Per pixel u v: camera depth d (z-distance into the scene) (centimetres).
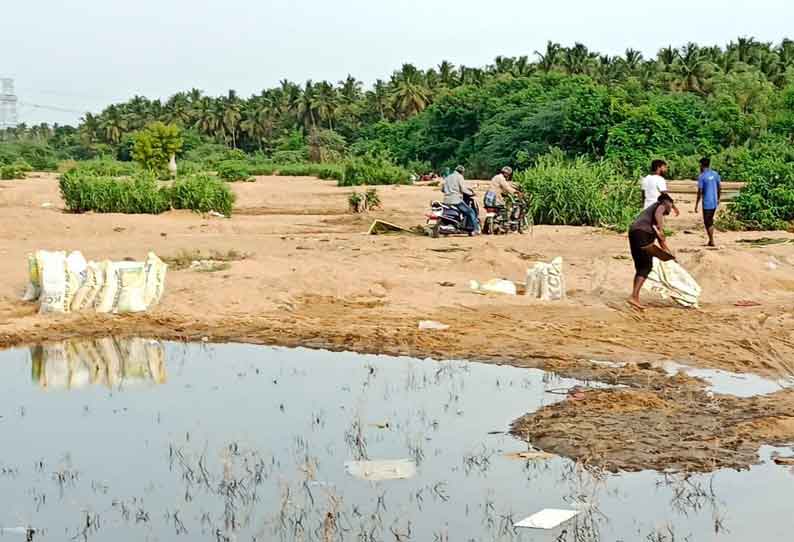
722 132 6400
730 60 9225
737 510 617
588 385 927
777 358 1021
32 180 5678
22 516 623
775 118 6788
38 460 736
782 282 1479
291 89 12000
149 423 834
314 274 1454
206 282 1432
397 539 580
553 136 6638
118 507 639
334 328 1199
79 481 689
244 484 679
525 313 1268
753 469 686
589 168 2725
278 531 596
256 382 975
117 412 872
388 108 11312
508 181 2566
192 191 2903
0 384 976
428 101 10800
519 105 7688
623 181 2673
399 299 1358
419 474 695
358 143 10075
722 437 752
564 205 2578
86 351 1112
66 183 2836
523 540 579
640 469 689
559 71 9212
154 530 600
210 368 1035
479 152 7250
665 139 6041
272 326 1217
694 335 1128
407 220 2834
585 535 583
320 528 599
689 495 641
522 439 767
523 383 942
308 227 2566
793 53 9781
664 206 1280
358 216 2945
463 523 605
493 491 659
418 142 8469
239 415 856
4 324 1205
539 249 1941
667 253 1273
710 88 8431
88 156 12250
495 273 1556
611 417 806
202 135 11744
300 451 751
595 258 1767
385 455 738
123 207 2833
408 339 1135
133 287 1291
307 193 4409
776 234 2295
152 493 664
